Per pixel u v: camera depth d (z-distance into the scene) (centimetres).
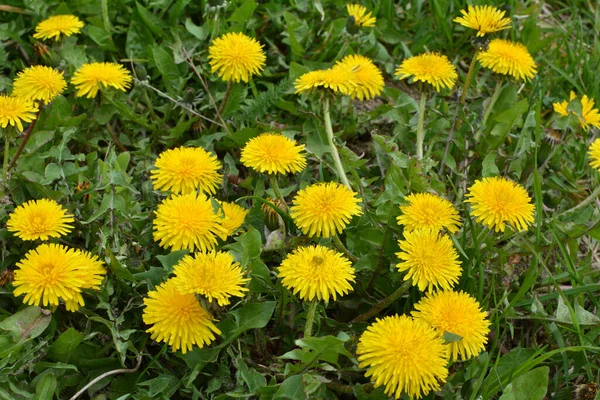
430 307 85
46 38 101
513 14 116
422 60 96
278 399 84
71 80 97
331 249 89
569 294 92
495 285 93
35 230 87
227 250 90
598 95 111
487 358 86
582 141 106
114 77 97
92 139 100
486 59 99
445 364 82
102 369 87
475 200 89
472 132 102
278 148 90
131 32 106
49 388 83
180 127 100
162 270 88
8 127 91
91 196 92
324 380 84
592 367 90
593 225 93
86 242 91
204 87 104
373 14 113
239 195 98
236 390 85
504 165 101
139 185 97
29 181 92
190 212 87
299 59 108
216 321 84
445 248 86
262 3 111
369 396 85
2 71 103
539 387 84
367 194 96
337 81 94
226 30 108
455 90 109
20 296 87
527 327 94
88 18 105
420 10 115
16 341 84
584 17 121
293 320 89
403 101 102
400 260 90
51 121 97
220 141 101
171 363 87
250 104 102
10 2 106
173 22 107
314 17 110
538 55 114
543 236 95
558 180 101
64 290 84
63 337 85
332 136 97
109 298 88
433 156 101
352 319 91
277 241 90
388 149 95
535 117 98
